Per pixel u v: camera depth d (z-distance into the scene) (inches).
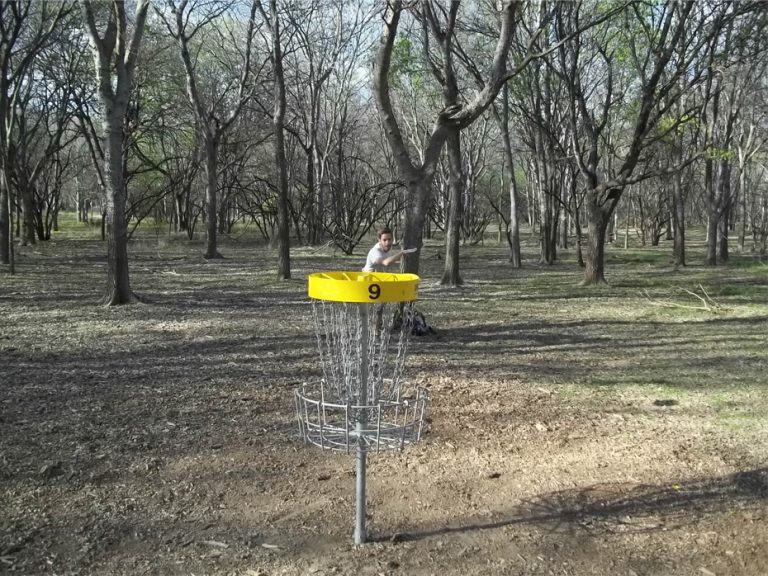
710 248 1063.0
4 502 162.6
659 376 314.7
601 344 400.8
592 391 283.6
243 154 1332.4
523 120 1136.8
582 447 210.8
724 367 335.6
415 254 392.8
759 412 251.8
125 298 528.4
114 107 501.4
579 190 1461.6
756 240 1541.6
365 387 136.9
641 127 701.3
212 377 298.2
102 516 157.1
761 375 316.8
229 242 1523.1
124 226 526.6
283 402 256.2
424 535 151.2
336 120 1574.8
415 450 205.2
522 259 1183.6
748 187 1700.3
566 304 589.3
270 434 217.9
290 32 1075.9
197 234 1731.1
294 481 179.9
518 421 237.5
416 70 813.9
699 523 158.6
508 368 327.9
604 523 158.4
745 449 209.3
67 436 212.1
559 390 284.5
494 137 1911.9
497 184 2247.8
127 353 350.0
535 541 149.2
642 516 162.2
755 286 735.1
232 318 474.3
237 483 177.9
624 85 1006.4
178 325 440.8
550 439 218.1
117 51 486.6
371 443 139.6
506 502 169.2
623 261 1149.1
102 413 238.8
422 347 381.1
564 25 712.4
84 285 654.5
